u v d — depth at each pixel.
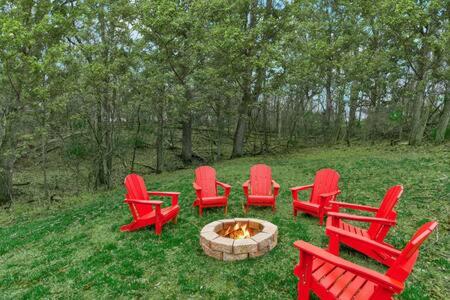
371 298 2.39
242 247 3.97
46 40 9.02
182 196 7.77
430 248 4.12
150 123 15.78
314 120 21.23
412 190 6.62
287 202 6.72
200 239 4.41
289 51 12.16
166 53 10.36
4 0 8.81
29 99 9.12
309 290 2.81
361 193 6.99
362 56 12.45
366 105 14.98
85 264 4.28
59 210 8.91
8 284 4.07
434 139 12.31
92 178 12.50
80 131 11.86
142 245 4.70
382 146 13.56
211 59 12.26
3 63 7.98
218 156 14.73
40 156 15.05
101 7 9.67
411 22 9.56
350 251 4.16
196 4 10.41
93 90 9.38
